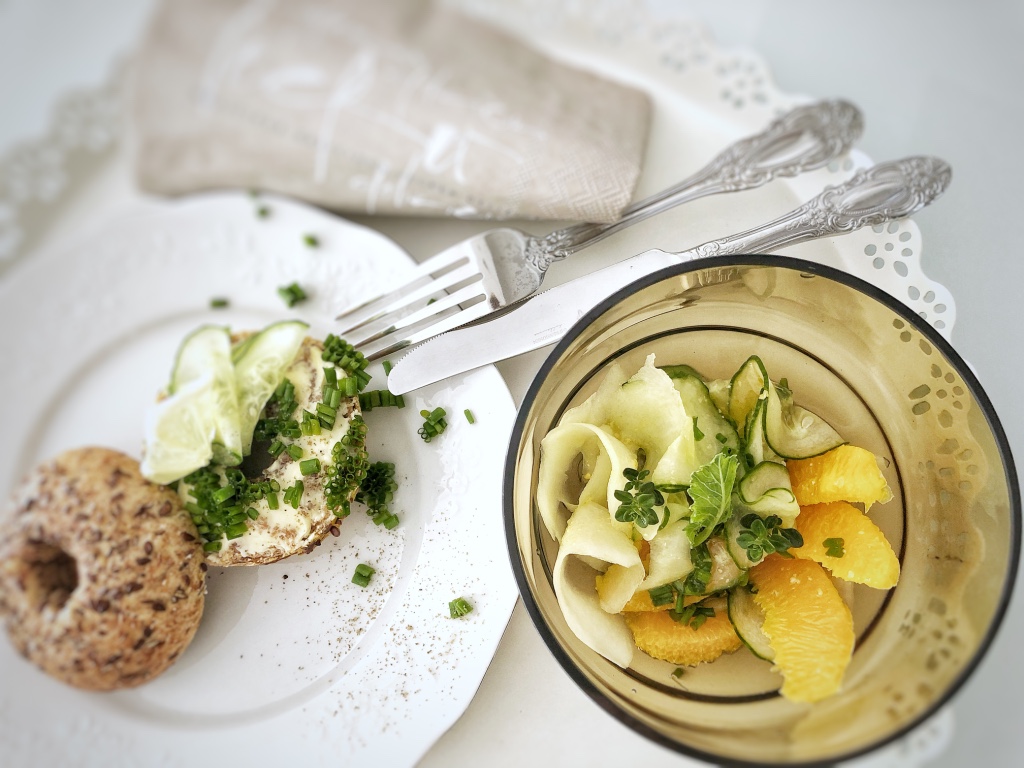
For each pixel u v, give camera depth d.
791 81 0.27
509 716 0.24
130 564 0.23
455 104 0.26
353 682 0.24
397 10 0.27
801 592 0.20
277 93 0.26
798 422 0.22
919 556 0.21
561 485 0.22
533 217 0.26
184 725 0.24
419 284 0.25
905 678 0.20
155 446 0.23
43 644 0.23
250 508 0.24
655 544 0.20
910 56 0.27
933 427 0.21
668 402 0.21
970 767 0.23
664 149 0.26
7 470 0.26
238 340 0.26
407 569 0.24
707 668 0.21
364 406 0.25
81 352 0.26
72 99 0.26
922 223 0.25
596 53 0.27
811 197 0.24
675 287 0.20
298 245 0.27
